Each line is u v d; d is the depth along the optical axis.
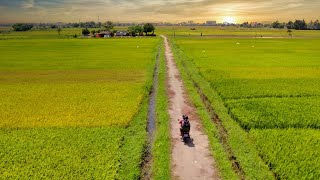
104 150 21.64
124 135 24.64
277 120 27.31
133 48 95.75
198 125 27.33
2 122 27.89
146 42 121.38
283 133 24.38
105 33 171.75
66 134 24.73
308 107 31.27
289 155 20.48
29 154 21.27
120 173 18.91
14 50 92.44
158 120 28.58
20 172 18.88
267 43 115.81
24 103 34.00
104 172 18.72
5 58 73.12
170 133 25.28
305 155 20.55
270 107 31.34
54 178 18.16
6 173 18.75
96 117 28.94
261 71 52.25
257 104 32.31
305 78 46.25
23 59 71.12
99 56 75.12
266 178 18.23
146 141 24.02
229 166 19.66
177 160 20.52
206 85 42.72
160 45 106.25
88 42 125.44
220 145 22.80
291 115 28.66
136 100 34.75
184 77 48.72
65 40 139.12
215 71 51.94
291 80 44.66
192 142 23.41
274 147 21.70
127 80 46.00
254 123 26.55
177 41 123.75
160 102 34.44
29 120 28.33
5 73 52.88
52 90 40.03
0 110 31.50
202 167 19.58
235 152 21.64
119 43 118.00
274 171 18.80
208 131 25.52
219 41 124.88
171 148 22.34
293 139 23.09
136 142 23.33
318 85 41.50
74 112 30.55
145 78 47.34
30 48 99.19
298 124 26.69
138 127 26.64
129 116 29.08
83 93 38.22
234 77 46.88
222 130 26.64
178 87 42.47
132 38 151.12
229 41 125.19
